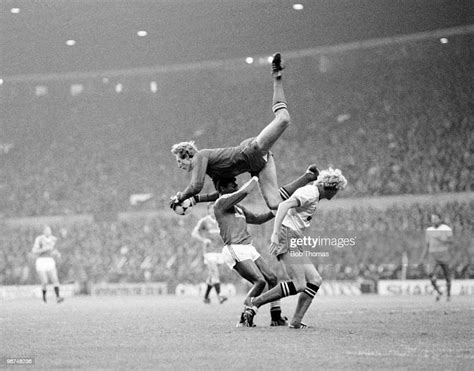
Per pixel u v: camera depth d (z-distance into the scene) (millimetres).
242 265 15164
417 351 10516
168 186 72125
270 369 8703
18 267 60000
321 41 76312
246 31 72500
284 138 75312
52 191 74375
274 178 15609
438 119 69125
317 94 77750
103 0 61125
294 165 70250
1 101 85938
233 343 11766
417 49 75312
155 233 63469
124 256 59125
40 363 9656
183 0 62188
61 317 21016
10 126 84375
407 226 56094
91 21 67188
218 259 30203
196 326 15922
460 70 72688
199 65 82938
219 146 77750
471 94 70250
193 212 64438
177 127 80688
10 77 84938
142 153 78312
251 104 80000
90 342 12602
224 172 15258
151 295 47656
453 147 64875
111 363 9508
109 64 81750
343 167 67375
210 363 9336
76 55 78375
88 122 83438
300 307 14578
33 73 84188
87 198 72438
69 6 62281
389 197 60562
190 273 52125
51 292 50062
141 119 82500
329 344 11453
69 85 85688
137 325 16719
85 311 24609
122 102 84312
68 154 80125
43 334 14641
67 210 71125
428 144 66312
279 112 15242
